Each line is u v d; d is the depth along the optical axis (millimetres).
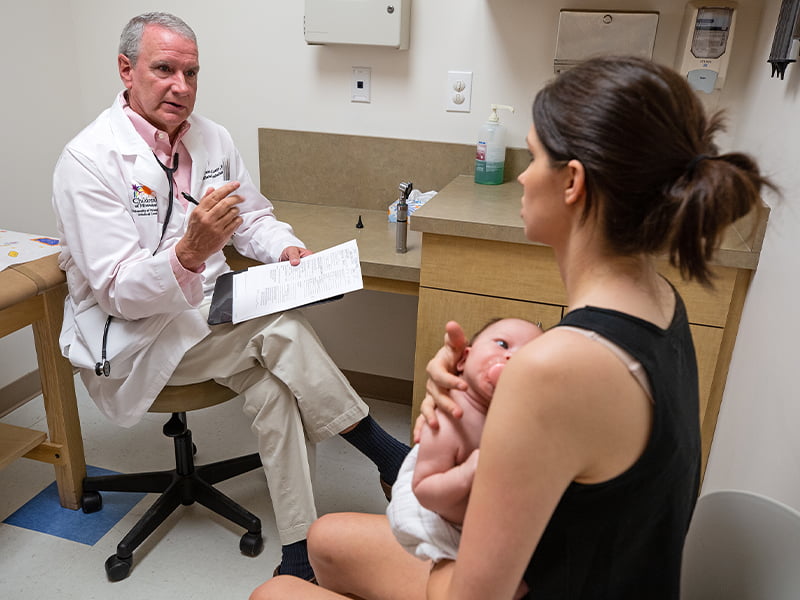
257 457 2059
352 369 2701
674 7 2039
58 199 1658
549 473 651
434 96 2311
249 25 2383
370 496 2117
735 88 2051
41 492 2078
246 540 1855
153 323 1685
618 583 750
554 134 690
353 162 2441
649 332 677
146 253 1668
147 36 1676
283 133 2465
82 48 2559
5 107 2307
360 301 2592
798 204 1286
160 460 2236
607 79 667
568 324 679
